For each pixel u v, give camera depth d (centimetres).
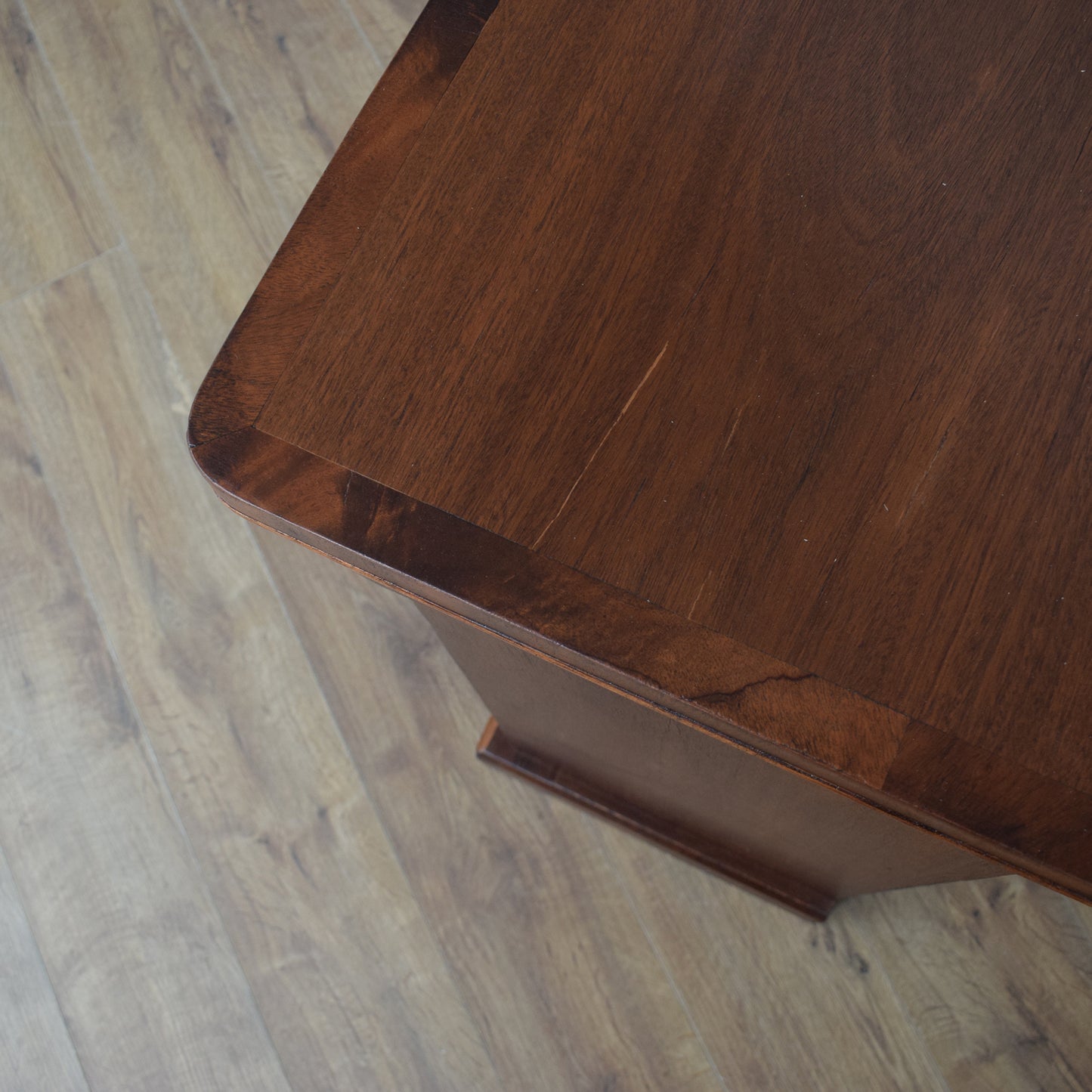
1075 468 48
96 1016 109
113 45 141
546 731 94
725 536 47
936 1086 103
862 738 44
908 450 48
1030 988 105
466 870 111
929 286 50
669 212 52
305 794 115
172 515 124
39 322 131
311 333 50
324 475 48
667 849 108
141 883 113
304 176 135
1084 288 50
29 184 137
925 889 108
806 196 52
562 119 54
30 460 126
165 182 136
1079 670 45
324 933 110
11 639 121
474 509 48
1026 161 52
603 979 108
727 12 55
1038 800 43
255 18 140
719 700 45
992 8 55
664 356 50
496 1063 106
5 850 115
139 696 118
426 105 54
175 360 129
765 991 107
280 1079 107
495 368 49
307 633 119
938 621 46
